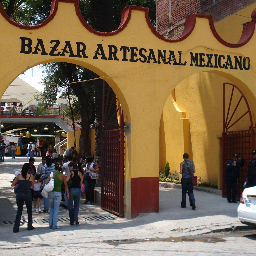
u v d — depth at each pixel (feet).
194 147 52.85
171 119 57.36
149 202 33.78
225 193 42.68
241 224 29.71
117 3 75.15
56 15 31.04
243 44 38.47
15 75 29.55
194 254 21.63
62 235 26.89
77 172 30.91
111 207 36.04
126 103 33.30
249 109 38.91
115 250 22.91
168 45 35.09
